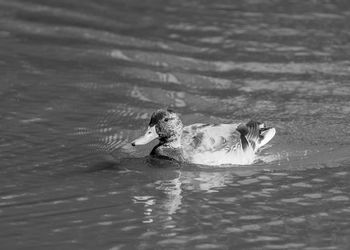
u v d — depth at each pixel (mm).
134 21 24750
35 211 14062
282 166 16359
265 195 14992
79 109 18875
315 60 21750
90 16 25188
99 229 13453
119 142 17375
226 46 22812
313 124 18109
